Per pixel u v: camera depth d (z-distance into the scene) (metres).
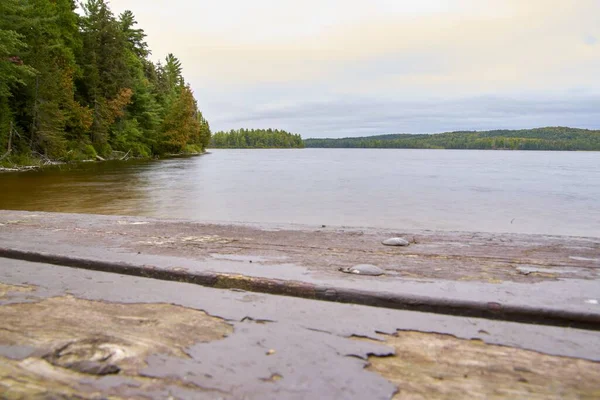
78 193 12.77
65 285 1.49
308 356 0.96
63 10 38.56
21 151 28.83
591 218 8.91
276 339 1.05
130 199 11.45
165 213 9.05
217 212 9.27
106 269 1.70
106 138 41.62
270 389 0.83
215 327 1.12
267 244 2.16
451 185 17.03
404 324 1.16
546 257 1.88
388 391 0.83
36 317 1.18
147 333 1.08
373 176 22.77
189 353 0.97
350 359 0.95
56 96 31.95
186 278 1.56
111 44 44.62
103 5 44.50
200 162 40.56
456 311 1.24
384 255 1.91
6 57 25.72
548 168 35.69
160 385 0.84
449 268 1.66
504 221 8.50
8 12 26.50
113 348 0.99
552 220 8.65
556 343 1.04
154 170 25.84
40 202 10.63
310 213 9.25
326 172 26.64
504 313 1.20
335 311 1.25
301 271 1.58
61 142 31.92
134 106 49.28
